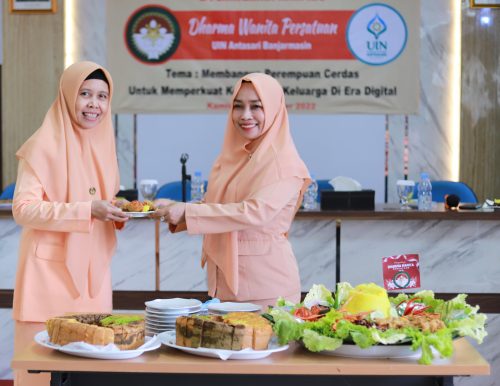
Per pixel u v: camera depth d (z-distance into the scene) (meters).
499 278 4.55
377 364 1.94
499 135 6.81
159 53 6.88
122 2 6.84
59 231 2.75
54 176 2.82
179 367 1.94
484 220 4.51
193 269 4.58
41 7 6.80
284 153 2.80
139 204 2.88
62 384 2.03
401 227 4.56
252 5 6.80
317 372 1.93
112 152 3.01
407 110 6.88
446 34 6.83
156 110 6.93
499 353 4.48
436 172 6.95
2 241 4.50
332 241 4.57
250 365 1.93
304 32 6.82
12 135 6.89
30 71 6.86
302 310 2.21
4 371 4.47
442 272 4.56
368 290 2.24
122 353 1.96
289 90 6.87
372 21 6.80
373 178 7.07
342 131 7.07
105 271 2.94
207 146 7.12
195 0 6.82
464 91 6.80
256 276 2.79
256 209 2.70
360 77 6.85
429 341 1.93
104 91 2.90
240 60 6.86
